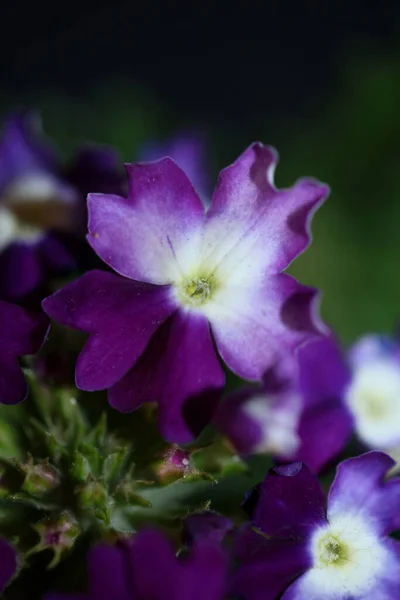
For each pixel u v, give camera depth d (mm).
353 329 174
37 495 112
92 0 276
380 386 129
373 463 110
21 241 131
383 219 179
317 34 272
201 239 112
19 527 113
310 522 110
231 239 112
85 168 136
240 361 112
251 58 273
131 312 110
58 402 117
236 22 275
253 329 112
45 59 271
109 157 136
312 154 185
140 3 279
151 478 113
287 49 272
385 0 272
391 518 112
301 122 218
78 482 112
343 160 183
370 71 182
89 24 275
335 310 174
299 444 120
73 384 117
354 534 111
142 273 110
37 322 110
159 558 99
